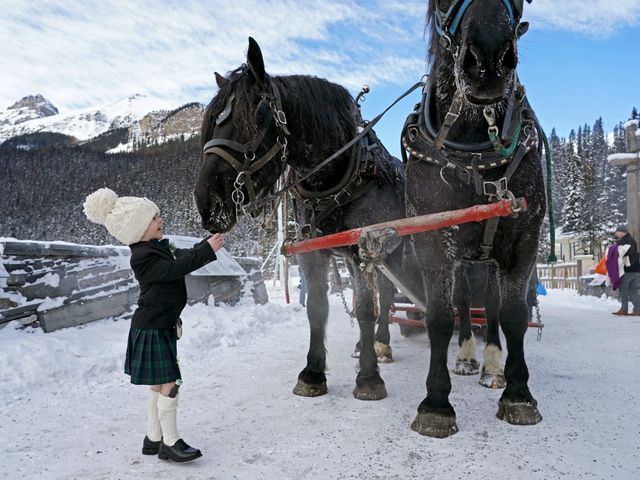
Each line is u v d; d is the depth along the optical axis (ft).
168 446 9.62
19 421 11.82
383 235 10.32
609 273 33.63
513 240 10.70
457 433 10.46
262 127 12.26
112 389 14.51
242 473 9.05
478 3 8.95
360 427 11.09
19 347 15.34
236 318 24.91
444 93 10.47
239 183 12.11
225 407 12.86
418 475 8.68
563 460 9.07
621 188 172.55
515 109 10.51
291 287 59.67
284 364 17.76
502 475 8.57
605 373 15.58
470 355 16.84
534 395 13.08
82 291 19.71
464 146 10.30
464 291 16.94
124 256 22.27
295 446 10.18
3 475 9.09
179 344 19.60
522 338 11.14
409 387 14.46
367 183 13.76
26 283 18.12
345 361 18.48
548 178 12.51
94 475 9.08
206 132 12.74
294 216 15.51
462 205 10.57
